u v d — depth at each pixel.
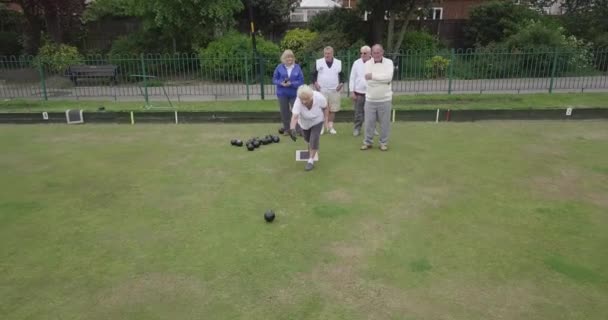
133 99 11.83
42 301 3.50
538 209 5.02
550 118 9.48
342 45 16.58
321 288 3.60
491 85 12.96
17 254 4.19
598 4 18.45
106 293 3.59
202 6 15.70
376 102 6.96
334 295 3.50
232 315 3.29
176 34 16.58
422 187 5.69
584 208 5.04
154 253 4.18
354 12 19.02
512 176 6.06
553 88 12.44
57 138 8.47
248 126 9.23
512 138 8.02
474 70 13.72
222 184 5.90
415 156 6.97
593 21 18.19
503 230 4.54
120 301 3.48
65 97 12.30
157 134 8.70
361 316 3.26
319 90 8.01
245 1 18.25
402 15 18.41
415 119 9.51
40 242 4.42
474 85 13.08
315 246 4.25
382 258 4.02
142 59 11.42
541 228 4.57
